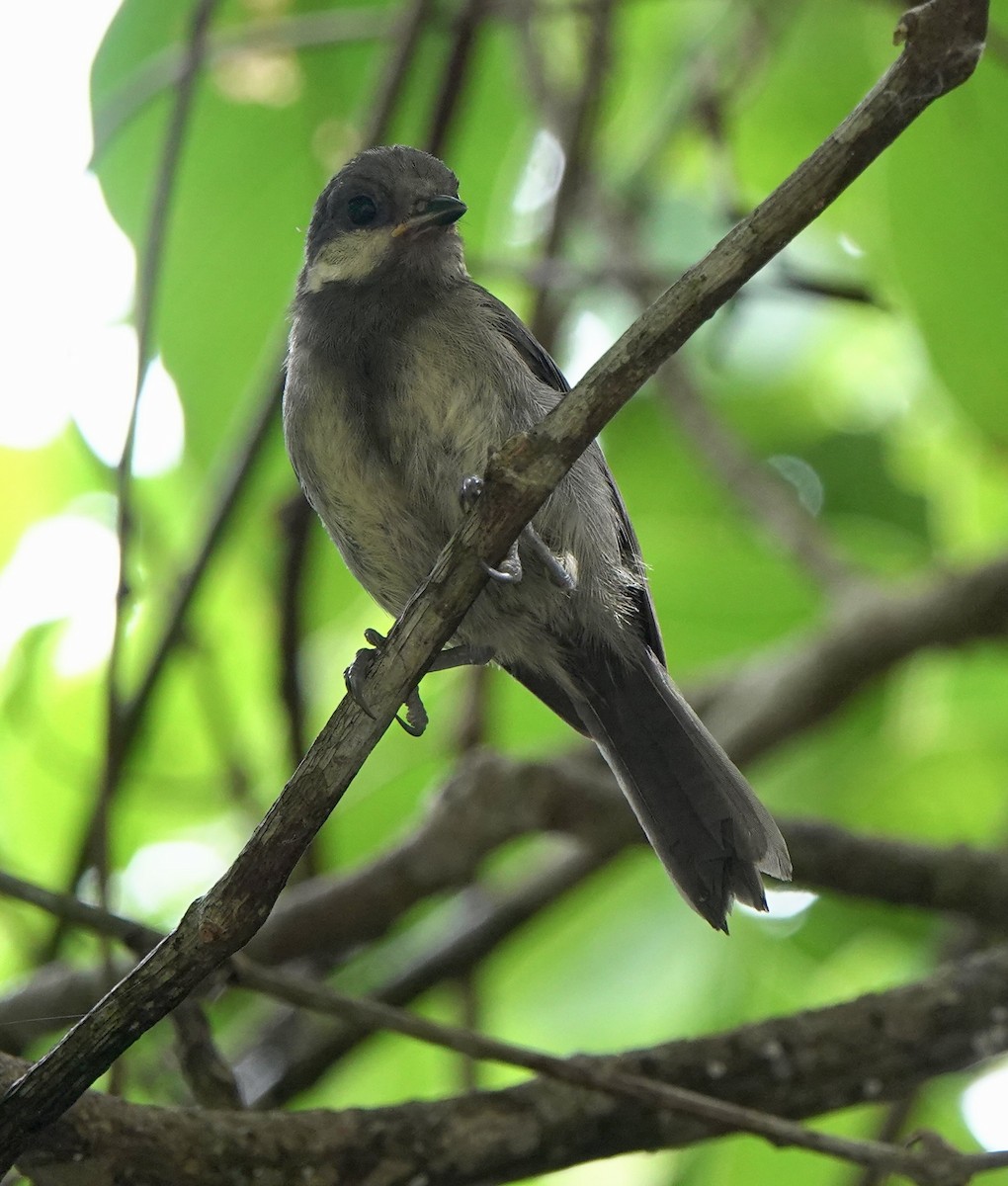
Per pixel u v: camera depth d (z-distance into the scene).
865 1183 6.88
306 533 9.09
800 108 11.05
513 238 11.75
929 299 9.41
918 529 12.34
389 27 9.83
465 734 9.89
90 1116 5.78
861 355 12.42
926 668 11.11
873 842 8.35
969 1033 7.14
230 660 10.99
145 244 7.89
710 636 11.51
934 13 4.52
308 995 6.59
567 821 8.55
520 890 9.30
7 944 10.69
